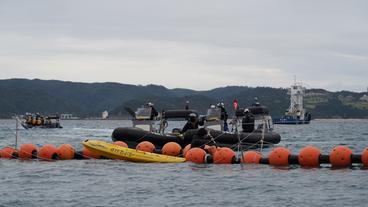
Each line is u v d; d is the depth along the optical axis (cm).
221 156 2306
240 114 3269
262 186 1750
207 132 2495
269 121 3403
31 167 2245
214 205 1479
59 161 2450
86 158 2522
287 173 2017
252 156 2297
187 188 1728
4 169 2186
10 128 9000
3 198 1580
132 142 2766
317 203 1484
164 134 2800
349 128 9556
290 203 1491
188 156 2375
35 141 4394
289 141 4278
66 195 1622
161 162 2364
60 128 8269
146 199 1559
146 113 3016
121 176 1983
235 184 1794
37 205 1484
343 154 2141
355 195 1579
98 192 1669
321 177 1906
